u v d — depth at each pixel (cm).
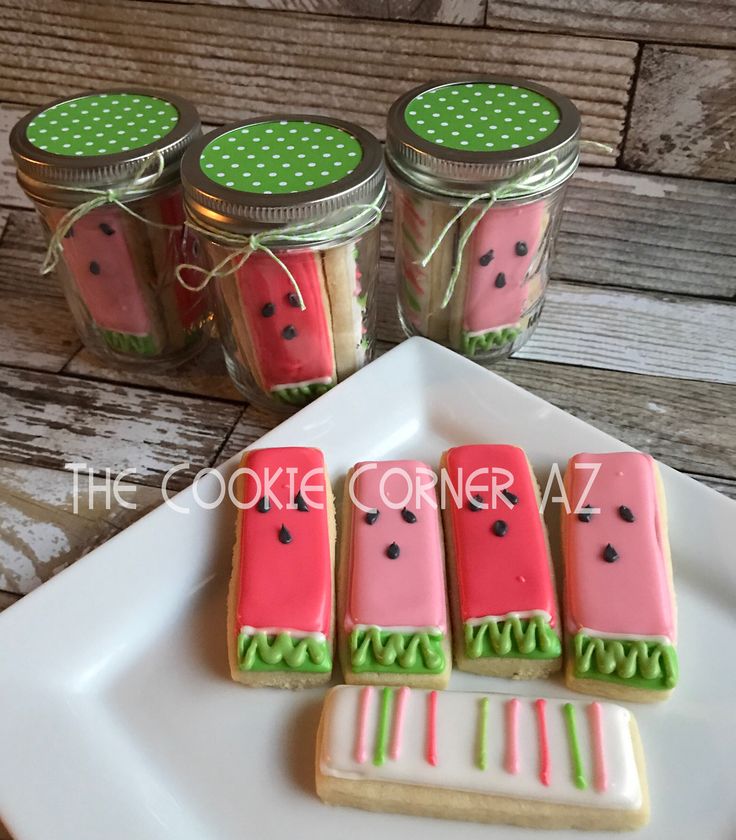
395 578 24
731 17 28
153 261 31
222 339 31
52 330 36
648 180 33
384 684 23
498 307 31
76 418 32
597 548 24
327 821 21
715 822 20
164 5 32
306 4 31
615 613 23
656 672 22
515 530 25
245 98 34
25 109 36
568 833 20
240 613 23
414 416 30
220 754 22
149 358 33
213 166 26
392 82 33
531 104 28
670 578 24
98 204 27
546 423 29
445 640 23
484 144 26
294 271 26
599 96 31
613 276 37
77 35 33
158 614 25
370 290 31
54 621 24
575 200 35
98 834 20
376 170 26
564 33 30
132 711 23
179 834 20
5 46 34
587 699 23
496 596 24
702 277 36
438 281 30
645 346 34
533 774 20
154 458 31
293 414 31
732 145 32
